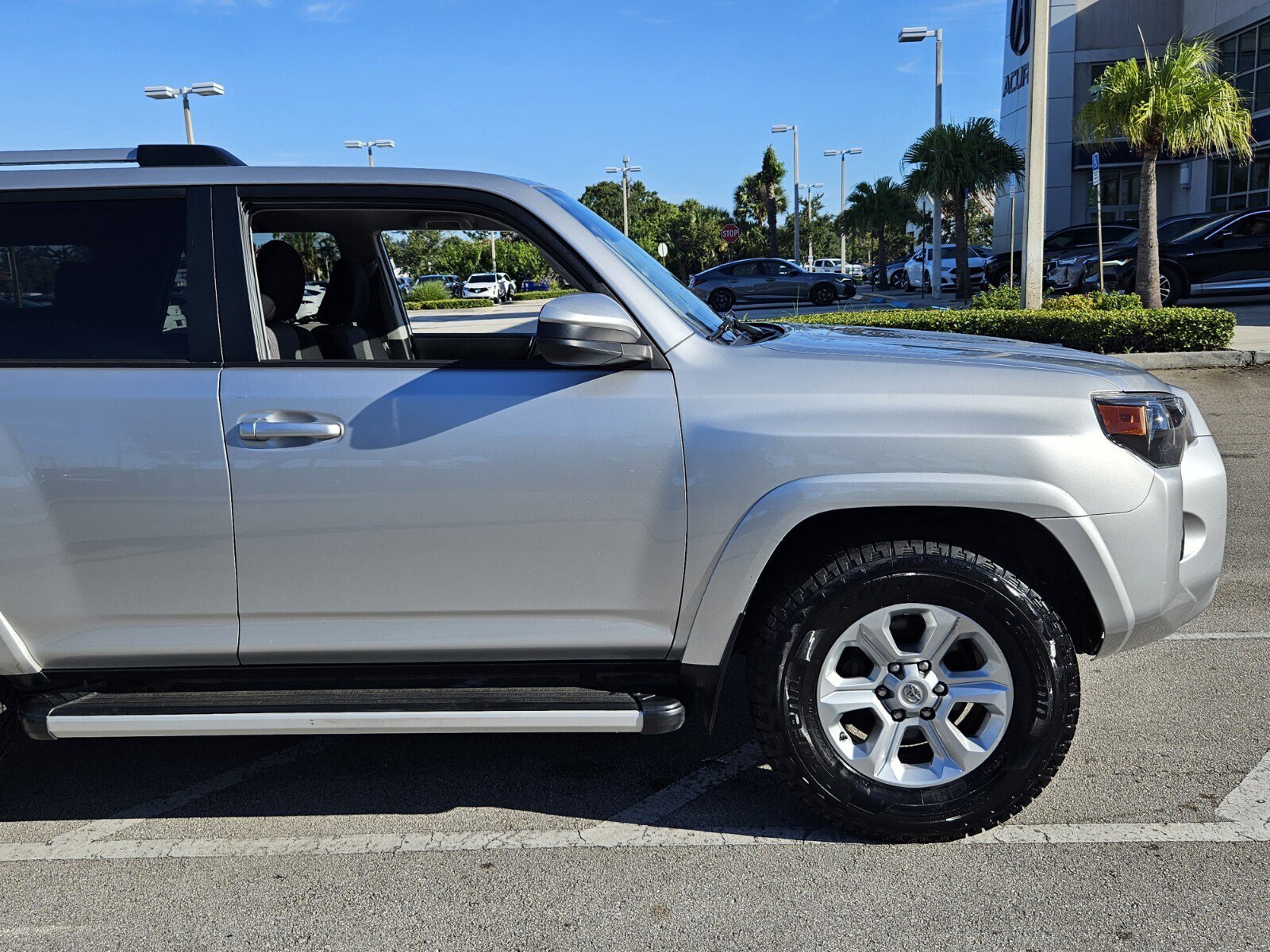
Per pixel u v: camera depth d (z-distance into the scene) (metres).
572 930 2.52
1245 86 25.56
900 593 2.70
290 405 2.72
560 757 3.50
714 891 2.67
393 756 3.54
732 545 2.71
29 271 2.81
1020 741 2.76
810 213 83.31
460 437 2.71
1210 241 17.44
